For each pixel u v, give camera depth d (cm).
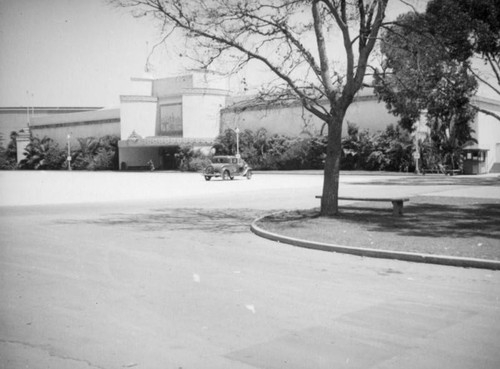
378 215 1416
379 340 497
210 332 519
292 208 1762
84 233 1209
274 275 771
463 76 2311
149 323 546
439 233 1091
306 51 1341
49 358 455
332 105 1371
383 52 1455
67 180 4094
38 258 896
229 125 6166
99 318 562
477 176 4003
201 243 1069
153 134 6925
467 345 484
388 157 4784
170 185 3222
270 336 508
